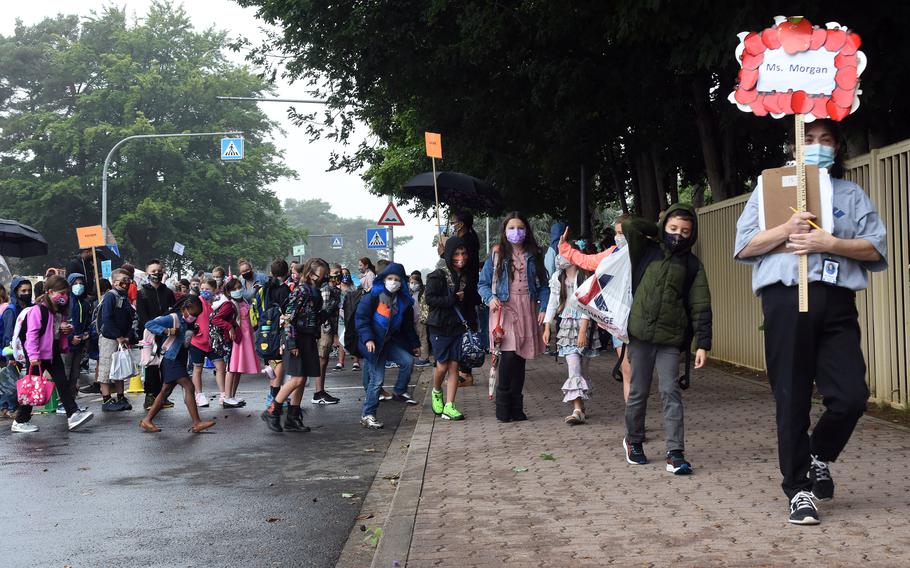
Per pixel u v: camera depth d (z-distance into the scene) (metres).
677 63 12.48
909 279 9.26
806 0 10.95
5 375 12.84
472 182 16.27
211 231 71.38
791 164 5.39
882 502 5.74
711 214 15.92
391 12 17.30
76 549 5.88
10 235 20.62
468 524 5.74
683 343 7.10
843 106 5.33
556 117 18.36
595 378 14.02
